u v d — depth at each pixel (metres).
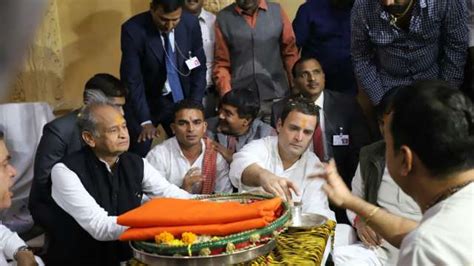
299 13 3.75
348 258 2.31
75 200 2.07
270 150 2.43
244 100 2.96
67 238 2.23
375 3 3.08
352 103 3.23
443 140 0.98
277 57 3.74
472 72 3.16
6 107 3.42
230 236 1.48
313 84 3.16
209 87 3.79
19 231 3.39
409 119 1.01
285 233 1.83
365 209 1.36
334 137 3.16
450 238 0.96
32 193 2.57
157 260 1.47
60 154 2.64
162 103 3.54
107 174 2.17
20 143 3.46
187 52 3.50
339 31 3.66
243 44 3.65
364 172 2.47
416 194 1.08
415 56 3.13
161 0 3.24
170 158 2.81
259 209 1.57
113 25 4.34
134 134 3.39
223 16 3.68
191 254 1.45
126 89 2.98
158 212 1.60
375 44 3.16
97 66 4.33
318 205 2.36
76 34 4.26
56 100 4.17
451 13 3.05
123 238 1.57
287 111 2.39
